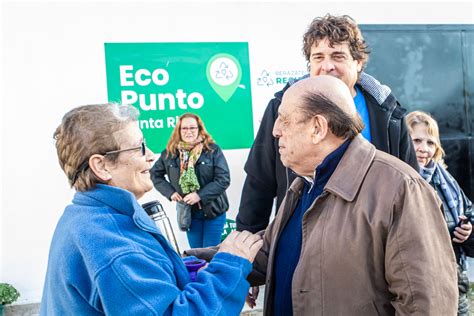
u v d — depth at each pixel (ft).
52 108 12.96
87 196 4.42
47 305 4.50
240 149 14.64
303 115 4.81
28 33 12.73
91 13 13.16
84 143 4.39
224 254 4.74
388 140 6.83
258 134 7.59
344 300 4.52
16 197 12.75
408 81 15.44
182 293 4.28
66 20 12.99
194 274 4.87
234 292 4.48
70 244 4.19
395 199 4.42
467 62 15.89
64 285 4.16
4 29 12.55
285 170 7.17
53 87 12.95
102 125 4.41
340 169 4.75
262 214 7.74
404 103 15.44
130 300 3.92
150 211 5.36
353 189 4.61
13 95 12.67
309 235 4.84
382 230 4.43
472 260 14.53
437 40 15.62
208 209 13.83
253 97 14.58
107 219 4.23
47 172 12.98
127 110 4.63
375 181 4.61
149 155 4.71
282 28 14.65
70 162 4.47
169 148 13.91
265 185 7.60
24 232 12.82
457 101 15.89
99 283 3.92
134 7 13.50
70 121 4.47
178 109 14.01
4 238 12.68
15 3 12.59
